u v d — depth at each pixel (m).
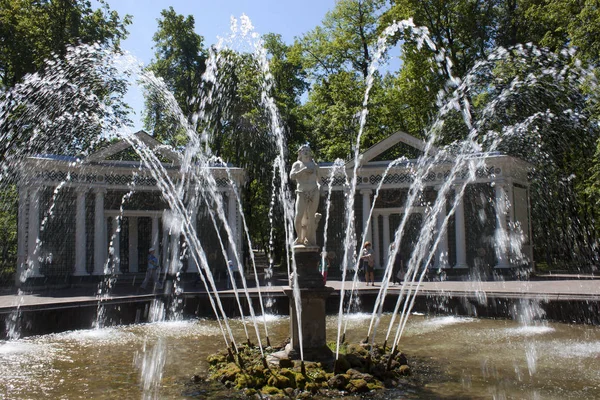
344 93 40.06
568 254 32.09
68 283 25.61
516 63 27.73
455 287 19.78
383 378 8.70
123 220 31.22
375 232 30.80
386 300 17.81
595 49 23.05
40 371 9.75
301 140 41.72
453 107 32.44
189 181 28.97
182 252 29.12
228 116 38.28
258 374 8.55
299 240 9.70
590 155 26.84
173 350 11.67
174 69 40.19
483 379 8.74
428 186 29.17
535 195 31.47
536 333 13.27
